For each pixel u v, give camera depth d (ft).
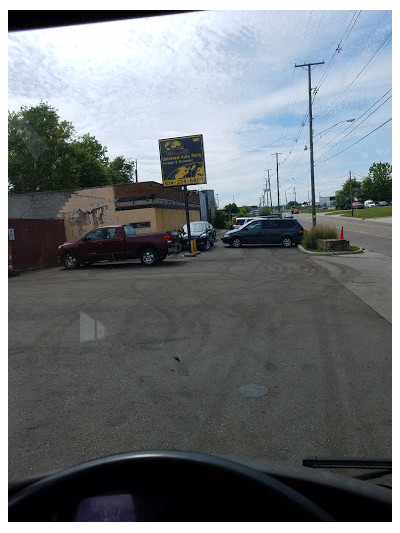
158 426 11.96
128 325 23.26
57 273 52.75
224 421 12.19
